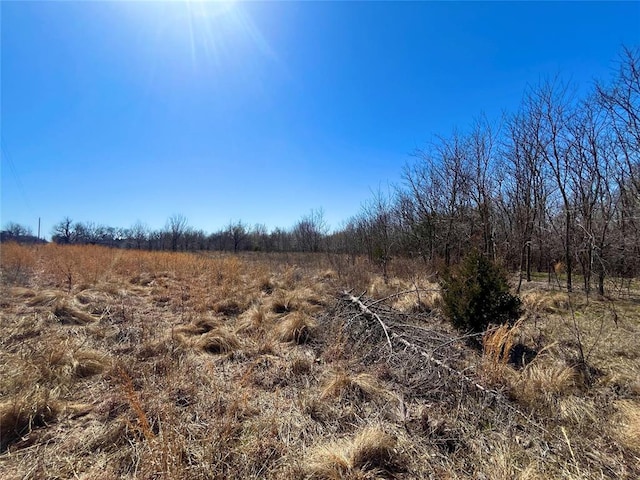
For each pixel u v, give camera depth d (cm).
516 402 279
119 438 231
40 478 198
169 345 405
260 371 359
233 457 219
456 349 385
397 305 631
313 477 203
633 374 324
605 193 847
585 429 242
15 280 748
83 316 508
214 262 1135
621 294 740
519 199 1050
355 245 1697
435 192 1363
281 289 755
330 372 358
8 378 290
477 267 446
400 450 225
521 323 427
